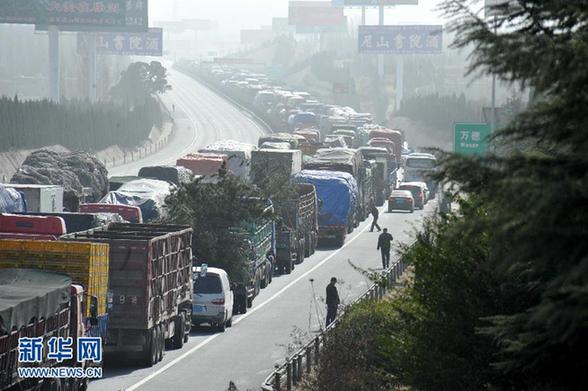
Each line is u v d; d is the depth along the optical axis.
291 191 130.25
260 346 84.50
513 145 26.61
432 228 46.75
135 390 66.38
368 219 196.50
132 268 72.81
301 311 103.50
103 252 68.12
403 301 44.78
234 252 101.75
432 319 41.84
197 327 94.19
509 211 22.92
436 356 41.47
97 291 67.31
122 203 119.50
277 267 131.50
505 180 22.83
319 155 178.62
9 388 51.88
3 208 102.31
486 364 40.78
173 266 80.25
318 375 62.00
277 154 157.75
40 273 60.88
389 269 100.81
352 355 60.94
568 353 26.64
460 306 41.38
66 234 81.06
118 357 77.12
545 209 22.34
